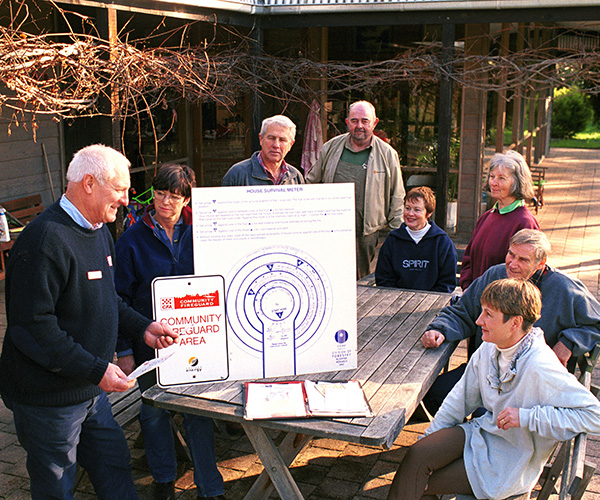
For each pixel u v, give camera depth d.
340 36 8.46
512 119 10.42
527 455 2.42
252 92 7.37
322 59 8.55
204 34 8.52
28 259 2.26
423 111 8.41
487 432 2.55
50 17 6.94
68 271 2.33
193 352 2.62
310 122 8.59
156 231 3.02
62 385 2.40
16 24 6.60
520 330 2.40
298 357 2.70
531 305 2.36
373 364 2.84
